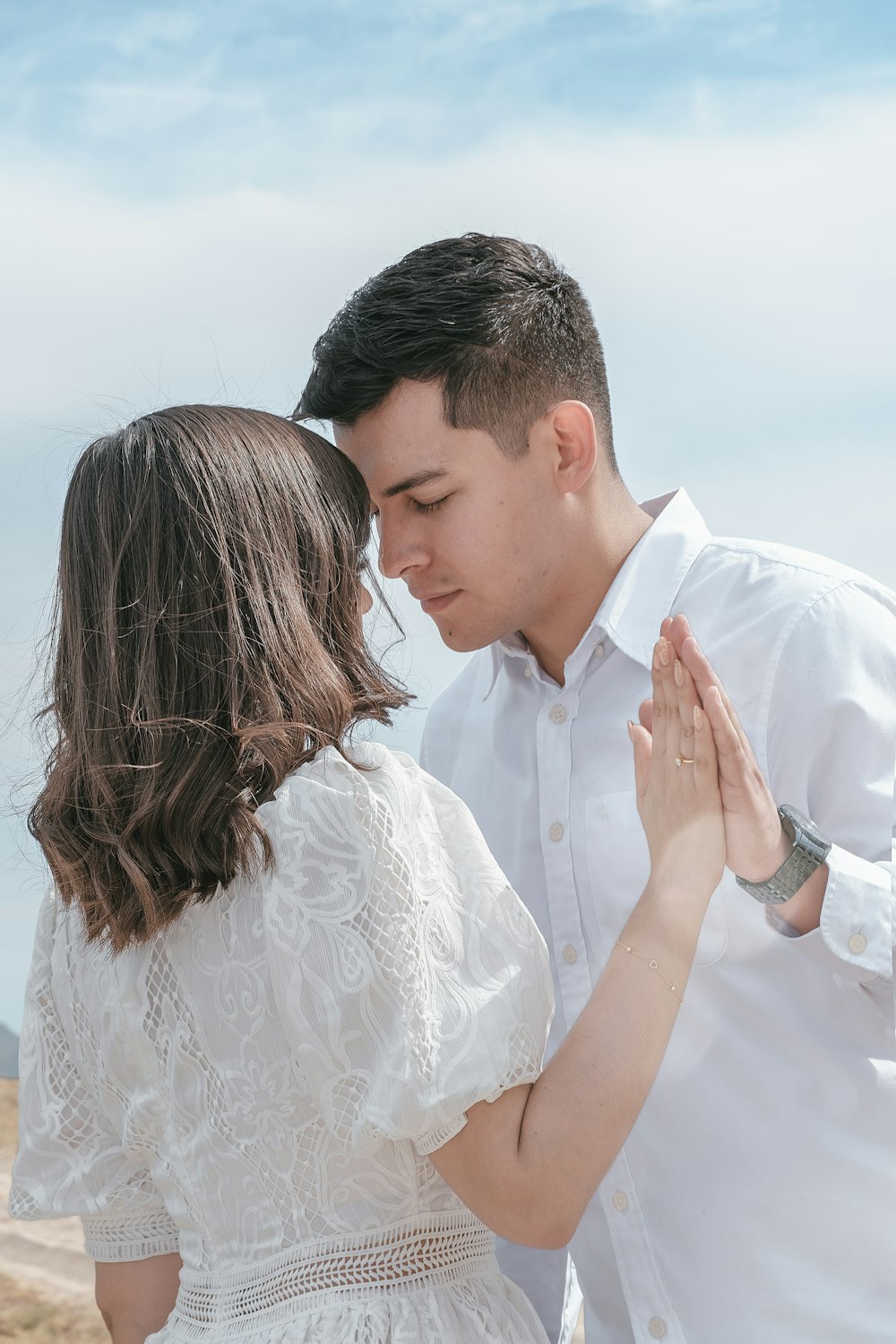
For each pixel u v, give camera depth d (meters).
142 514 1.41
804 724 1.79
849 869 1.64
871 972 1.62
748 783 1.55
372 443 1.89
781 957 1.79
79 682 1.42
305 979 1.32
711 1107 1.81
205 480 1.41
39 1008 1.58
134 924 1.38
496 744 2.13
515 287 1.90
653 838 1.56
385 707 1.53
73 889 1.42
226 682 1.38
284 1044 1.35
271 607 1.41
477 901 1.42
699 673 1.53
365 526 1.55
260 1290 1.37
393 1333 1.32
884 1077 1.76
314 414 1.91
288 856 1.35
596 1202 1.89
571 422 1.93
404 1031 1.31
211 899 1.38
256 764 1.38
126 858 1.35
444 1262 1.41
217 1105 1.39
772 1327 1.76
